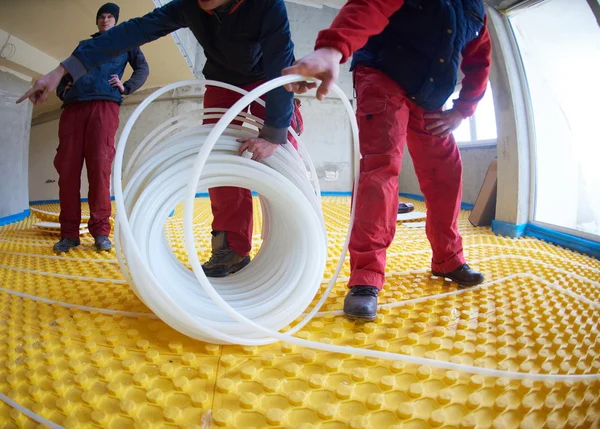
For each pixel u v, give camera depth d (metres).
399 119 1.56
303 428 0.89
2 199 4.54
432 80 1.53
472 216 4.15
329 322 1.47
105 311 1.54
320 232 1.41
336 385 1.07
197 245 2.91
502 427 0.91
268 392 1.03
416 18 1.51
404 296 1.76
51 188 8.73
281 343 1.30
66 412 0.95
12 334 1.35
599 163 3.41
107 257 2.62
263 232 1.84
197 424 0.91
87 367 1.14
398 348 1.28
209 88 1.92
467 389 1.07
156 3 4.20
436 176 1.83
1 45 4.39
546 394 1.05
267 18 1.46
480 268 2.31
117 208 1.12
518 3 3.10
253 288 1.55
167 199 1.34
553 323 1.50
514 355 1.25
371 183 1.52
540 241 3.24
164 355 1.22
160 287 1.12
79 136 2.78
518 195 3.39
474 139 6.03
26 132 5.05
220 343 1.25
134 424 0.90
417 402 1.01
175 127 1.69
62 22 4.33
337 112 9.20
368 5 1.17
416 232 3.63
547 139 3.40
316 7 9.18
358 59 1.67
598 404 1.01
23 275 2.15
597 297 1.85
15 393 1.00
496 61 3.37
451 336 1.38
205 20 1.57
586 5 2.84
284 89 1.43
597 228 3.17
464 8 1.56
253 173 1.39
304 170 1.63
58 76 1.44
